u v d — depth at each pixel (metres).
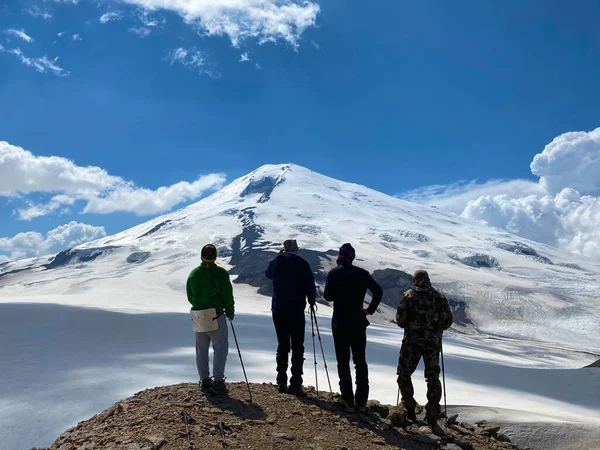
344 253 7.91
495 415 9.52
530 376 17.64
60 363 14.42
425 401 12.58
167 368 14.16
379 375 17.06
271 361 17.20
